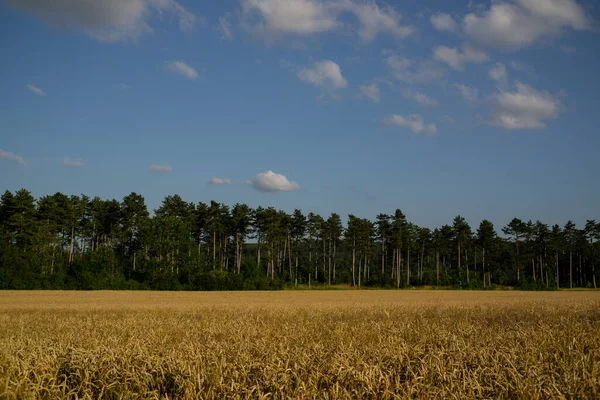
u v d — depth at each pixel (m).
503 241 109.81
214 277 78.25
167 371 9.49
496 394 8.23
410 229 109.69
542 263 115.19
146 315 27.61
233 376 9.03
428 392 8.05
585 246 107.94
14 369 9.55
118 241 96.19
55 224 83.81
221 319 24.64
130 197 91.50
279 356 10.59
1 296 52.69
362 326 19.12
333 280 105.56
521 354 10.70
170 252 82.44
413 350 11.37
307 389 8.41
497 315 25.72
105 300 46.44
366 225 99.06
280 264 107.00
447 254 121.19
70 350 11.55
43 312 30.30
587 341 13.00
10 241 77.88
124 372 9.18
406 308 31.31
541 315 24.95
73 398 8.68
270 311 29.75
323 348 11.79
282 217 95.12
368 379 8.48
